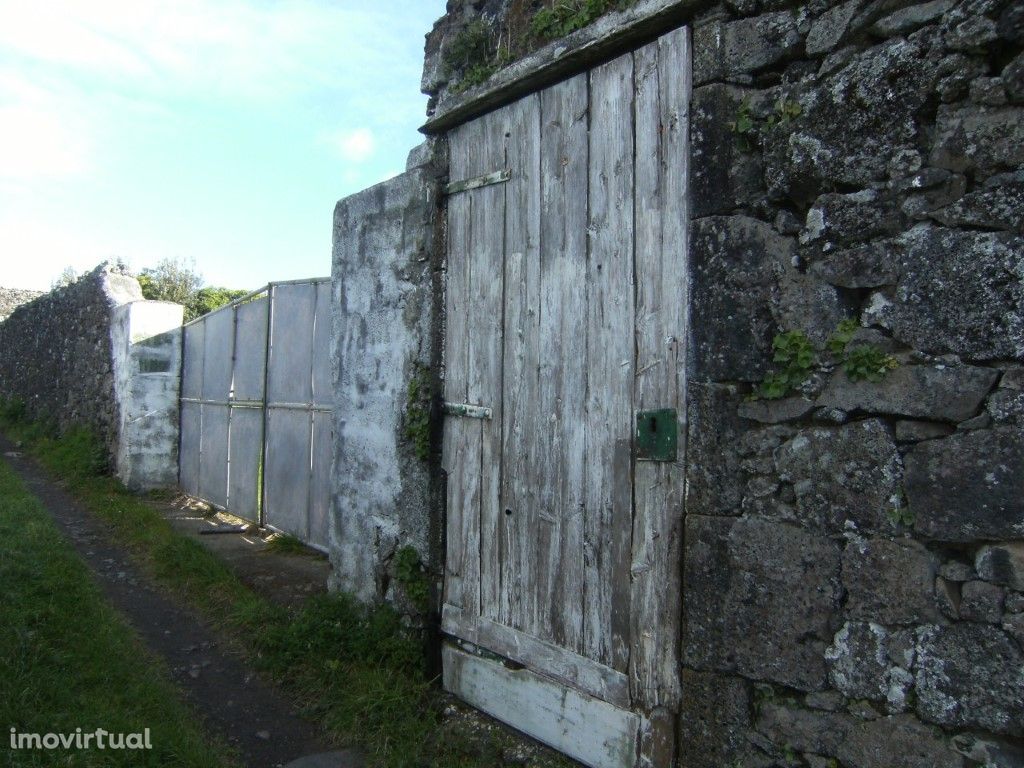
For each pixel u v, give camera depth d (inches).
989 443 72.0
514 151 128.3
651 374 103.4
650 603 102.6
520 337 125.6
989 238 72.5
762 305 89.4
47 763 104.2
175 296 639.8
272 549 231.6
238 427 280.8
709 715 93.5
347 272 172.4
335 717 131.9
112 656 145.8
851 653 81.2
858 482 81.1
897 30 79.9
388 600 153.0
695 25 98.3
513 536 125.9
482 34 135.9
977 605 72.7
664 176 102.4
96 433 379.9
